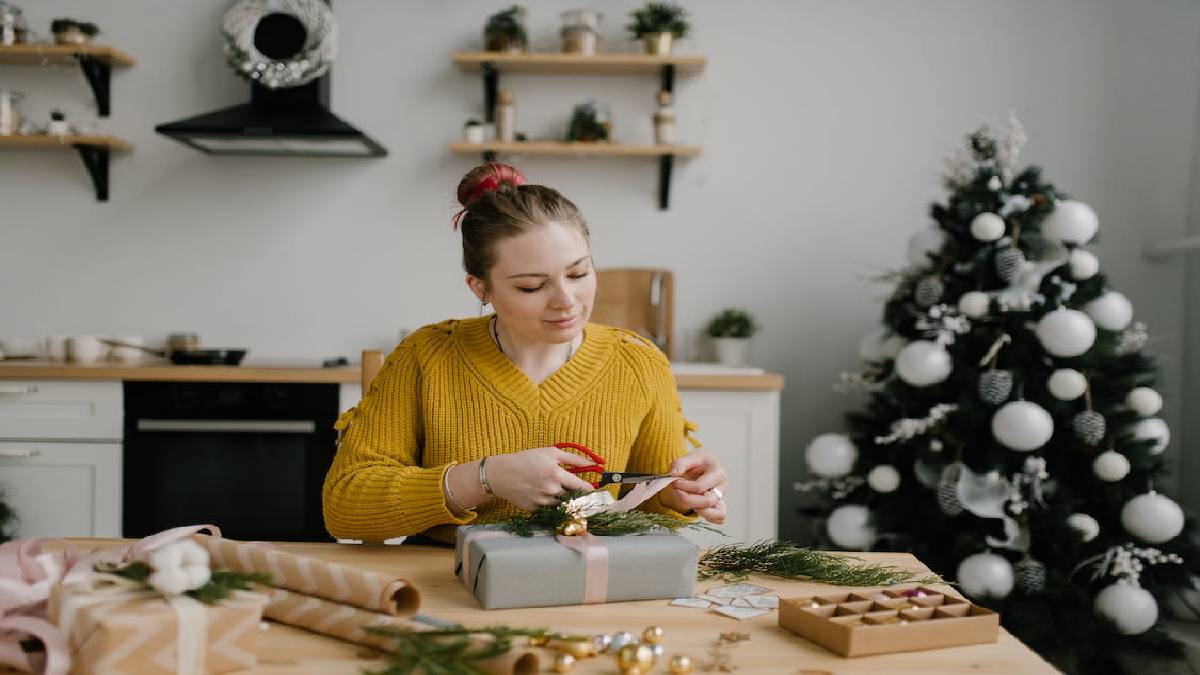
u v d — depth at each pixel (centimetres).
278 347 324
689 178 323
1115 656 218
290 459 269
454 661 69
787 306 324
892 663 76
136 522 267
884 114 321
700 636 82
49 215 319
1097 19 317
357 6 320
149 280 321
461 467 112
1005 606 218
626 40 320
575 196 324
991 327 234
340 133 282
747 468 269
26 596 76
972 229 234
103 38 316
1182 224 316
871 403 266
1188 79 314
